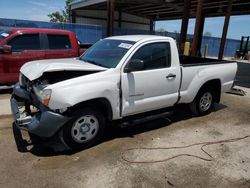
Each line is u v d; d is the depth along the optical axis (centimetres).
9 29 751
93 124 402
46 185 309
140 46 440
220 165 376
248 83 1124
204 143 449
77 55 806
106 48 479
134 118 470
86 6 2317
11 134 443
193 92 537
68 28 1897
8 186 304
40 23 1778
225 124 555
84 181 321
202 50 3023
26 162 356
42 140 421
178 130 505
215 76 569
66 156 378
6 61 691
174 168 361
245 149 434
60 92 355
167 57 482
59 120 359
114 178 330
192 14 2144
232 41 3378
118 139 447
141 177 335
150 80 449
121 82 412
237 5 1723
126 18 3003
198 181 334
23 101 443
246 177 348
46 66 389
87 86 374
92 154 388
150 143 437
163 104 491
